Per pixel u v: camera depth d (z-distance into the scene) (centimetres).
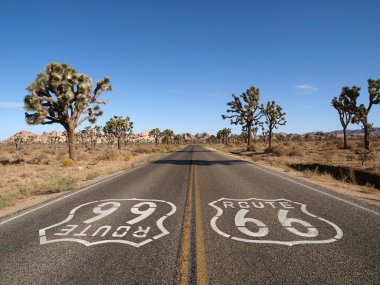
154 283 355
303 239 506
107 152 2989
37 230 578
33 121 2181
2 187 1235
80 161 2620
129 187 1096
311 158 2648
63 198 902
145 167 1914
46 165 2277
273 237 518
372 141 4366
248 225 591
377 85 3056
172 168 1819
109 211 720
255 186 1094
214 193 952
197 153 4041
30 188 1120
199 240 503
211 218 646
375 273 376
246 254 440
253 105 4778
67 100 2266
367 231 549
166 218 649
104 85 2495
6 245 496
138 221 627
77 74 2373
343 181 1387
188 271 385
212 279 362
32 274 385
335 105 3669
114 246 480
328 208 736
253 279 361
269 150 3825
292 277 366
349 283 351
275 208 738
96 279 368
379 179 1302
